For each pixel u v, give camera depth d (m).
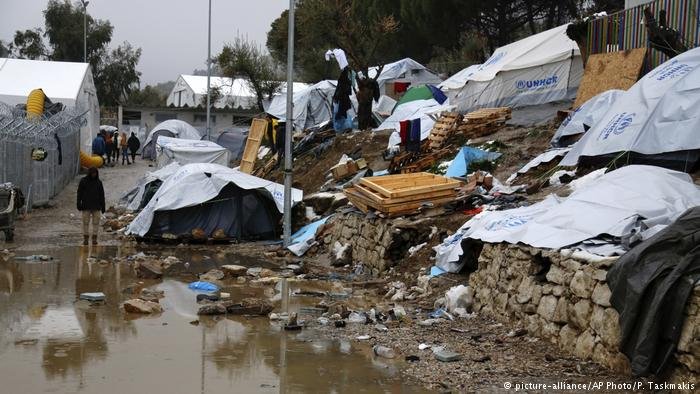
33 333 9.07
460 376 7.37
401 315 10.14
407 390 6.99
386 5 40.19
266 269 14.77
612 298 6.91
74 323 9.68
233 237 19.67
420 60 43.00
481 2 35.62
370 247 14.83
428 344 8.72
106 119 67.12
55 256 16.33
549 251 8.62
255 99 52.69
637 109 12.36
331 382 7.25
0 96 39.16
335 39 34.69
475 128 20.38
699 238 6.45
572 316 7.89
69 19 82.62
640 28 17.67
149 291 12.01
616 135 12.34
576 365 7.41
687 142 10.89
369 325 9.86
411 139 20.59
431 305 11.05
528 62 22.97
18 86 40.31
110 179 36.09
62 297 11.48
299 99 36.69
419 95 28.95
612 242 8.05
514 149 18.05
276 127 31.30
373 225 14.87
